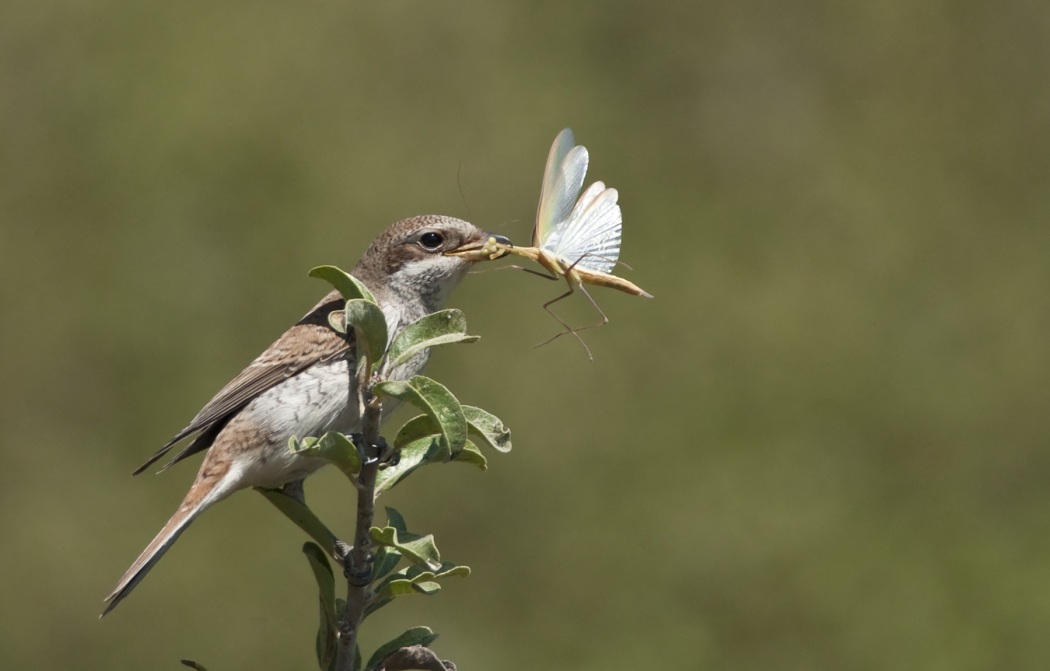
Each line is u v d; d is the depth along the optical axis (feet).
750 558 46.70
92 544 46.75
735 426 50.37
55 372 50.06
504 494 47.44
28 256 51.93
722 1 62.54
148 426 49.11
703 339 52.39
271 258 51.42
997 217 58.34
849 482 49.44
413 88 56.54
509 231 53.16
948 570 47.09
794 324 53.21
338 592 33.17
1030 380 52.70
